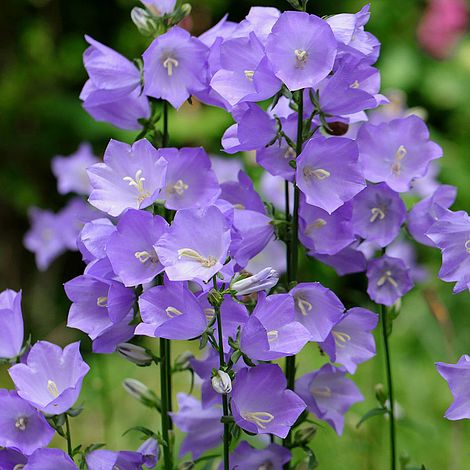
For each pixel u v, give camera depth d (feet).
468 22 8.59
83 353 5.86
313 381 3.51
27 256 8.21
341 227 3.42
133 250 3.25
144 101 3.55
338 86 3.29
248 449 3.42
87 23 8.77
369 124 3.42
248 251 3.41
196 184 3.39
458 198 7.58
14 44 8.71
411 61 8.50
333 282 6.41
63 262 7.96
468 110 8.39
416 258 6.88
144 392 3.55
